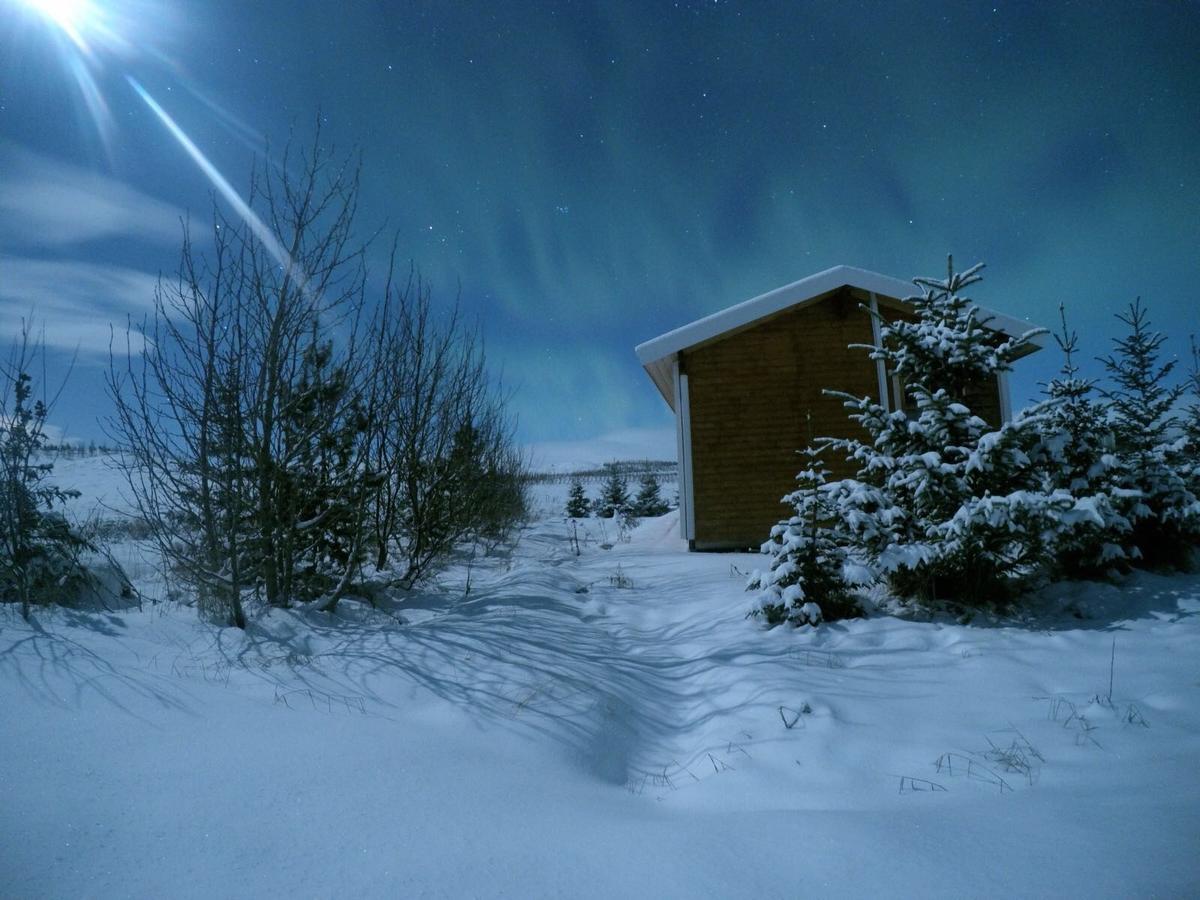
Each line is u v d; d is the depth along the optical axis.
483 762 3.25
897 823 2.52
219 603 5.73
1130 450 7.54
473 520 10.03
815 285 11.74
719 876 2.13
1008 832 2.40
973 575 6.47
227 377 5.70
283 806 2.54
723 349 12.13
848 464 11.71
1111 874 2.08
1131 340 8.19
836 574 6.19
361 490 6.64
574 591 8.03
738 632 6.07
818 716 3.98
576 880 2.11
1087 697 4.25
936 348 6.93
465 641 5.39
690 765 3.67
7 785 2.52
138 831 2.28
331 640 5.33
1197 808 2.54
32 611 5.06
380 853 2.24
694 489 11.95
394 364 7.56
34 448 5.54
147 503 5.55
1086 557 6.94
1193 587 6.54
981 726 3.81
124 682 3.82
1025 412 6.27
